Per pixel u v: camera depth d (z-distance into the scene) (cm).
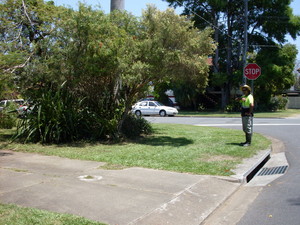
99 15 1030
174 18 1053
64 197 521
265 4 3331
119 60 989
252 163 795
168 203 507
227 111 3531
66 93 1142
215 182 643
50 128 1077
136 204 498
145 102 2995
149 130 1367
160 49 995
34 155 879
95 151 941
